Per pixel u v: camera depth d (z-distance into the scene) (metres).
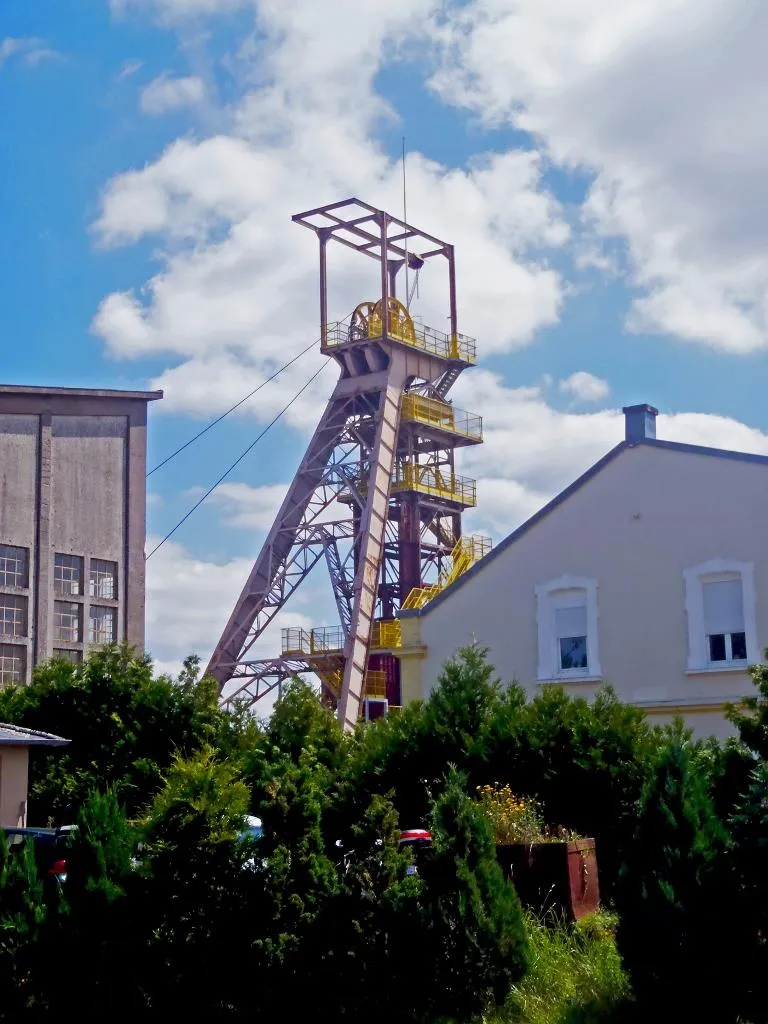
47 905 14.45
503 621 29.64
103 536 41.72
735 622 26.70
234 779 15.62
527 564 29.59
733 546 26.80
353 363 59.97
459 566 50.38
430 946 12.90
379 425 57.69
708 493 27.34
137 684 26.72
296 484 60.50
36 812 25.33
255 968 13.56
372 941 13.30
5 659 38.25
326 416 60.38
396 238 60.50
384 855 13.65
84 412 41.69
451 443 61.12
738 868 12.36
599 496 28.88
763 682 15.12
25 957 14.04
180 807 14.15
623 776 18.39
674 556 27.55
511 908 13.14
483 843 13.27
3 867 14.71
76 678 27.09
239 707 26.53
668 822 12.52
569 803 18.73
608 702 20.19
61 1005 13.91
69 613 40.34
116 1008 13.77
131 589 42.12
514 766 19.16
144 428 43.53
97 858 14.25
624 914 12.53
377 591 56.06
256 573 60.09
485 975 12.79
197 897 13.91
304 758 19.42
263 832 14.15
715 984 12.02
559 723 19.25
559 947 13.92
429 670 30.41
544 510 29.52
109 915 13.98
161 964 13.80
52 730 26.39
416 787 19.83
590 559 28.70
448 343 61.56
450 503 60.19
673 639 27.23
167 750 25.72
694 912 12.13
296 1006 13.46
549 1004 12.70
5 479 39.09
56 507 40.38
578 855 15.85
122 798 24.45
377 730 20.91
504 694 20.97
